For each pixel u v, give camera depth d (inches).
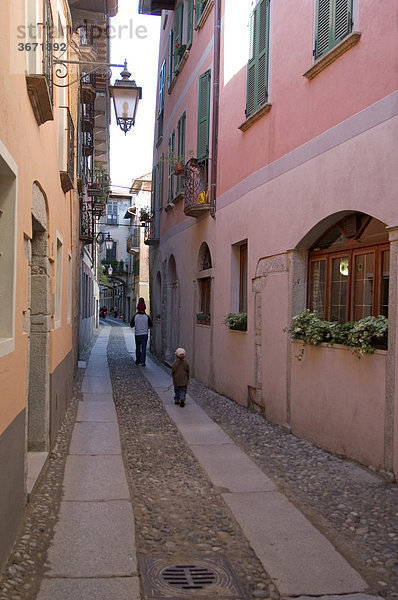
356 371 252.7
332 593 144.2
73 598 138.9
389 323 228.8
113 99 287.7
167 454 282.4
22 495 182.4
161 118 805.9
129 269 2112.5
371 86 247.1
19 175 166.2
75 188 477.4
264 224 367.9
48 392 266.1
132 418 373.4
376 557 163.8
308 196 303.6
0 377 142.7
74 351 518.6
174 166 602.9
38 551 164.6
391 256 229.6
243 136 414.3
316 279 318.7
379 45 242.2
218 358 477.1
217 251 483.2
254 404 390.3
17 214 163.3
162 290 749.3
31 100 188.4
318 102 295.1
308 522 190.9
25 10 192.2
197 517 196.4
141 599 139.9
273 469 254.8
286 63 335.6
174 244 673.6
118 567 156.5
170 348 721.0
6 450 152.0
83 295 856.9
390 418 227.1
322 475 239.9
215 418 374.3
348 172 263.6
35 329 260.7
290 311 324.8
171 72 716.0
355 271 281.4
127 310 2181.3
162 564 159.6
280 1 346.3
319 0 293.9
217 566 158.7
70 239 420.8
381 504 203.5
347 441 260.2
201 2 537.3
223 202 466.0
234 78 439.5
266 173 365.4
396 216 226.8
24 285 181.0
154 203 846.5
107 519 191.5
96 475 243.3
